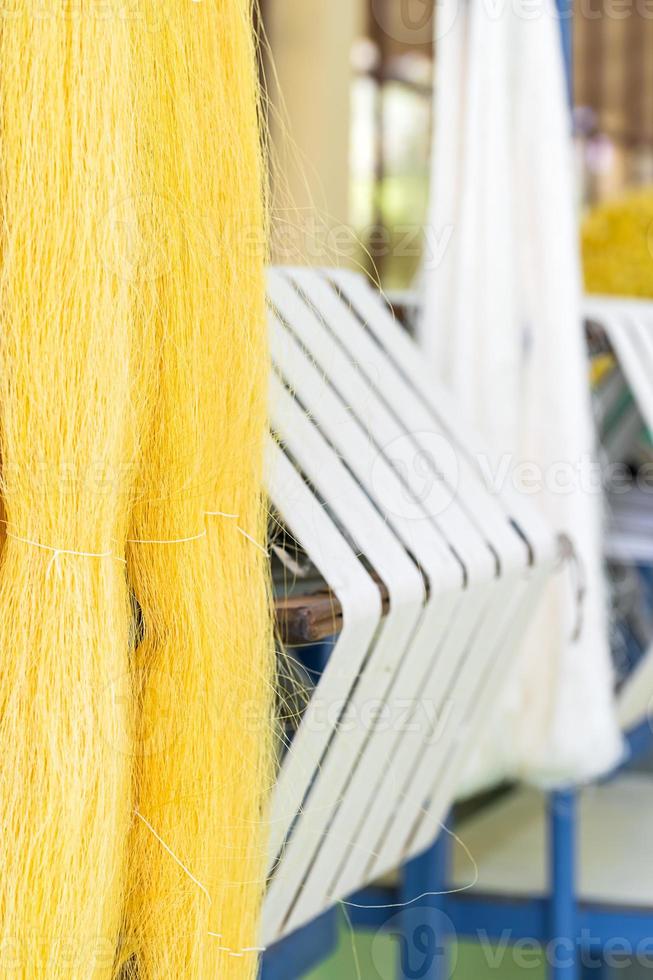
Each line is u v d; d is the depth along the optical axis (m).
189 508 0.77
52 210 0.65
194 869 0.78
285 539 0.96
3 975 0.67
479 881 1.67
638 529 1.88
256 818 0.85
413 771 1.11
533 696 1.52
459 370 1.47
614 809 2.12
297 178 0.90
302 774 0.90
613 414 2.00
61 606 0.68
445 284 1.50
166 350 0.74
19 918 0.67
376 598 0.88
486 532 1.09
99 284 0.66
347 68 3.30
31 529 0.68
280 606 0.85
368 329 1.24
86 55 0.65
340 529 0.97
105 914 0.72
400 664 0.98
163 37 0.72
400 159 4.21
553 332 1.51
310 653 0.95
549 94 1.51
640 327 1.70
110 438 0.68
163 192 0.72
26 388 0.67
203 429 0.76
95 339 0.66
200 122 0.75
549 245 1.51
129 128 0.67
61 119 0.65
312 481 0.95
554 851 1.61
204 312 0.75
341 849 1.01
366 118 4.03
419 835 1.20
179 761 0.77
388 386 1.16
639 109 6.29
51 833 0.67
